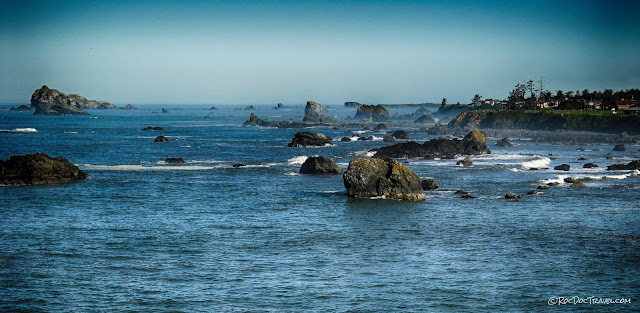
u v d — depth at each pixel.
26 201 92.94
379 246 66.38
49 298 50.34
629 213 83.25
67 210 86.56
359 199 95.12
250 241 68.75
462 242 67.94
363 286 53.25
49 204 90.94
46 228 75.00
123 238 70.00
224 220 80.12
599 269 57.69
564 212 84.31
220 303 49.34
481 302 49.50
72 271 57.38
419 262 60.28
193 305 48.91
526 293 51.47
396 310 47.91
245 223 78.19
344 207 88.44
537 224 76.69
